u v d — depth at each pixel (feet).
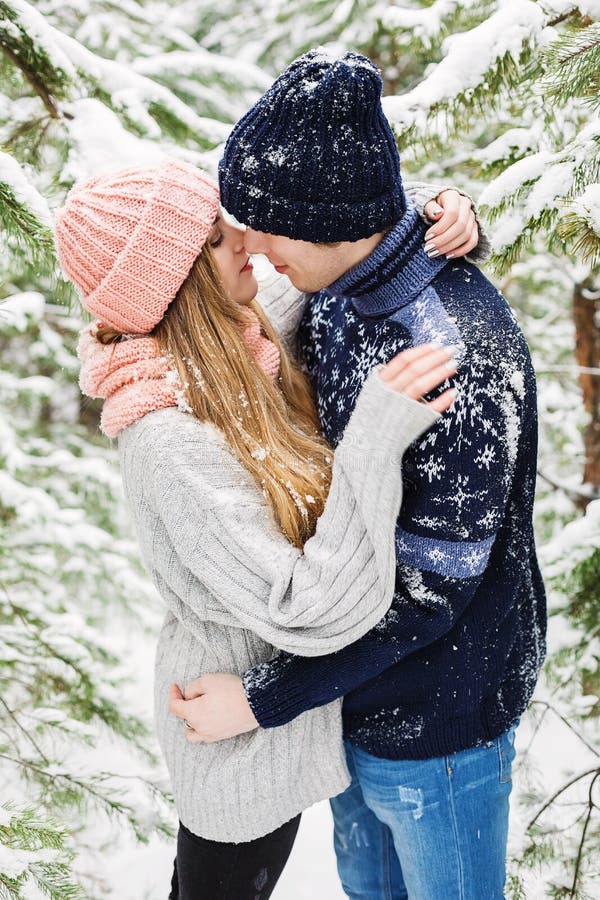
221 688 4.19
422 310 3.92
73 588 9.75
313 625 3.83
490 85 5.94
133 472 4.15
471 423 3.72
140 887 7.21
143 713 8.32
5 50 6.39
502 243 5.46
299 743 4.30
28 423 11.60
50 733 7.68
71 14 9.55
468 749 4.32
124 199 4.04
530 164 5.45
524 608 4.56
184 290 4.19
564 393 10.03
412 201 4.15
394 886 5.20
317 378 4.66
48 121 6.87
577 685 7.69
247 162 3.78
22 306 7.33
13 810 5.62
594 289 8.80
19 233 5.82
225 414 4.16
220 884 4.52
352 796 5.06
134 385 4.17
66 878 5.38
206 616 4.15
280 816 4.36
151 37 10.01
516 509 4.28
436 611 3.89
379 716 4.31
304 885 7.27
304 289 4.22
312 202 3.75
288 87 3.69
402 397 3.49
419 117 5.97
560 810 7.30
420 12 6.98
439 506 3.78
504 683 4.43
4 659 7.83
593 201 4.52
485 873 4.45
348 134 3.67
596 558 7.07
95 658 8.51
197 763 4.38
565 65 5.03
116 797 7.18
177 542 3.99
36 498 9.30
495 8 6.67
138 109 6.80
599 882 6.19
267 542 3.94
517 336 3.97
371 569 3.75
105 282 4.08
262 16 11.87
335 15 10.09
